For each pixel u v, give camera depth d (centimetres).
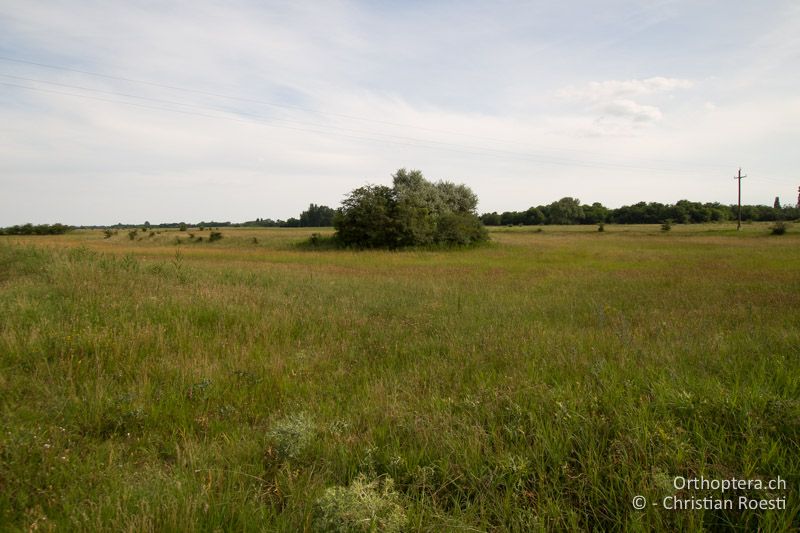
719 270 1733
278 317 795
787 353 520
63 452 335
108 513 257
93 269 1077
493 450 328
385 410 404
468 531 246
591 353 557
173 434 374
